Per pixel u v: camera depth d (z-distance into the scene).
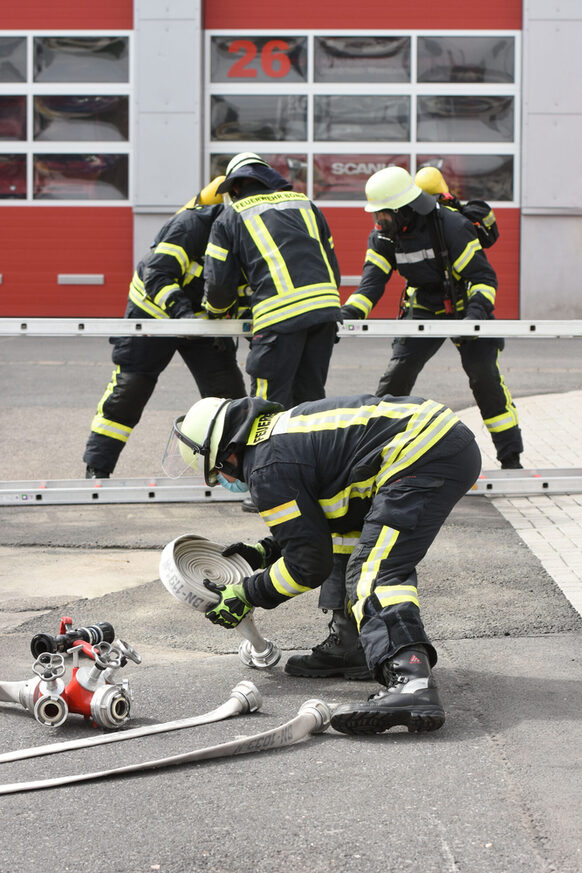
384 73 19.28
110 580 6.23
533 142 19.03
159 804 3.56
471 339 7.92
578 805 3.50
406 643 4.14
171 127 19.06
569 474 7.84
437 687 4.49
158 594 5.95
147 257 7.63
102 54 19.25
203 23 19.19
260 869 3.15
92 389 12.63
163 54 18.94
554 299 19.28
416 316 8.10
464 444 4.38
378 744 4.04
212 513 7.82
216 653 5.11
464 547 6.72
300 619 5.55
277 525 4.33
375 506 4.33
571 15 18.81
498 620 5.40
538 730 4.12
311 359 7.20
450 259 7.74
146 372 7.80
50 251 19.53
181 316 7.40
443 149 19.33
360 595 4.27
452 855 3.21
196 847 3.28
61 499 7.63
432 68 19.22
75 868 3.17
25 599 5.86
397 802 3.54
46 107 19.34
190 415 4.47
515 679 4.65
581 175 19.08
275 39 19.27
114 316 19.59
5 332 7.43
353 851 3.24
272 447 4.33
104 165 19.38
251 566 4.91
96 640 4.34
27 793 3.66
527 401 11.77
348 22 19.17
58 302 19.58
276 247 6.95
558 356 15.52
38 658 4.26
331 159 19.42
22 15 19.25
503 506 7.82
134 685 4.70
